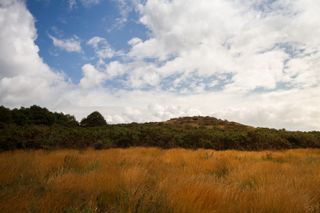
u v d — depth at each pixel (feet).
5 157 29.32
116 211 10.49
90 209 10.28
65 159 25.25
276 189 13.41
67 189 13.64
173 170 22.75
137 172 17.95
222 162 28.04
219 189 13.17
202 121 200.95
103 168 21.06
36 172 18.93
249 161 30.66
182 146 68.33
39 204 10.50
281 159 36.68
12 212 9.73
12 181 16.31
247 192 13.38
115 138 66.23
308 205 11.91
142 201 10.87
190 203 10.62
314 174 20.20
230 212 10.44
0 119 75.77
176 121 207.92
